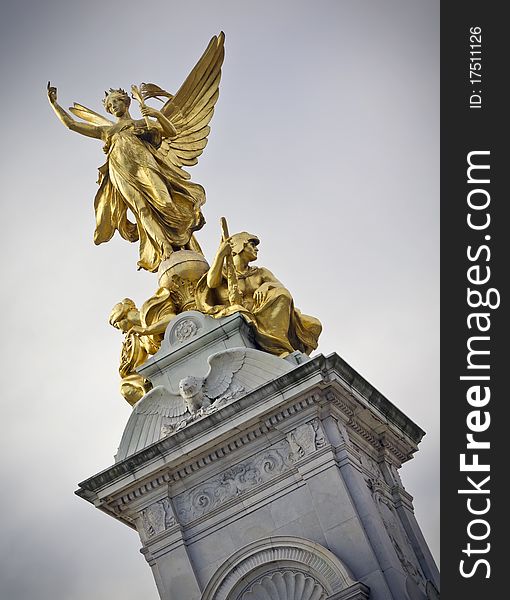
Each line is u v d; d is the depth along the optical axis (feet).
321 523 103.86
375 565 101.76
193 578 105.81
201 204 123.24
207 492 107.86
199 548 106.83
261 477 106.73
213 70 128.36
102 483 108.78
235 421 106.73
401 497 112.57
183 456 107.45
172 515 107.65
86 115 126.31
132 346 115.75
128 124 123.24
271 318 113.39
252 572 104.12
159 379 113.09
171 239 120.57
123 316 116.98
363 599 100.27
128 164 121.49
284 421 106.63
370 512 103.86
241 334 112.16
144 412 111.24
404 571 105.09
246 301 114.93
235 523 106.42
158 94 128.16
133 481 108.17
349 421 108.88
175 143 125.39
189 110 127.24
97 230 123.85
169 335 113.39
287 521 104.99
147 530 107.96
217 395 109.40
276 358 109.09
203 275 116.98
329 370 105.91
